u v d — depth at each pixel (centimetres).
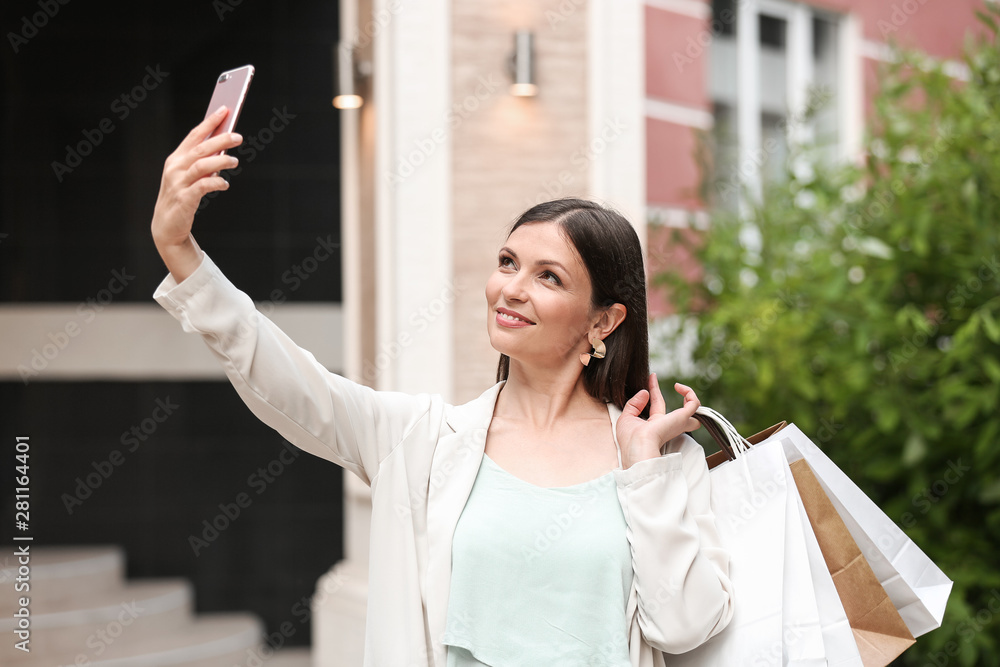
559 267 139
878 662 137
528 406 147
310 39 495
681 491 134
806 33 484
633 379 152
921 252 287
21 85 482
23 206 482
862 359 310
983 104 298
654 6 435
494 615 129
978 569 283
